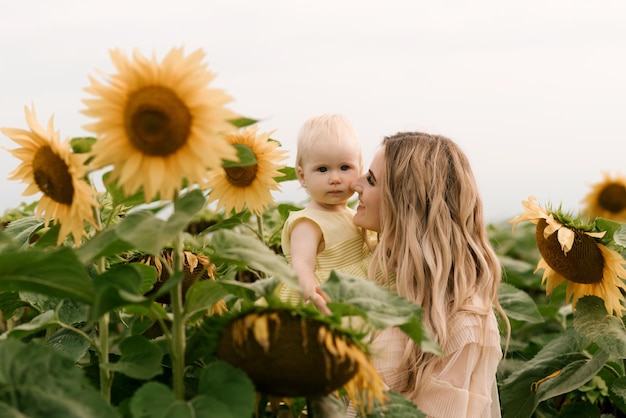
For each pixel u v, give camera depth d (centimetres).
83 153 233
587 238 382
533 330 578
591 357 401
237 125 226
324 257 357
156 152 212
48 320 251
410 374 327
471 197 361
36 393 201
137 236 208
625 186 642
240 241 234
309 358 217
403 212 349
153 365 232
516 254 757
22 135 237
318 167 362
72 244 304
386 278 347
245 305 226
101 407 204
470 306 337
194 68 211
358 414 255
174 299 228
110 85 208
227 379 214
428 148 361
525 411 408
